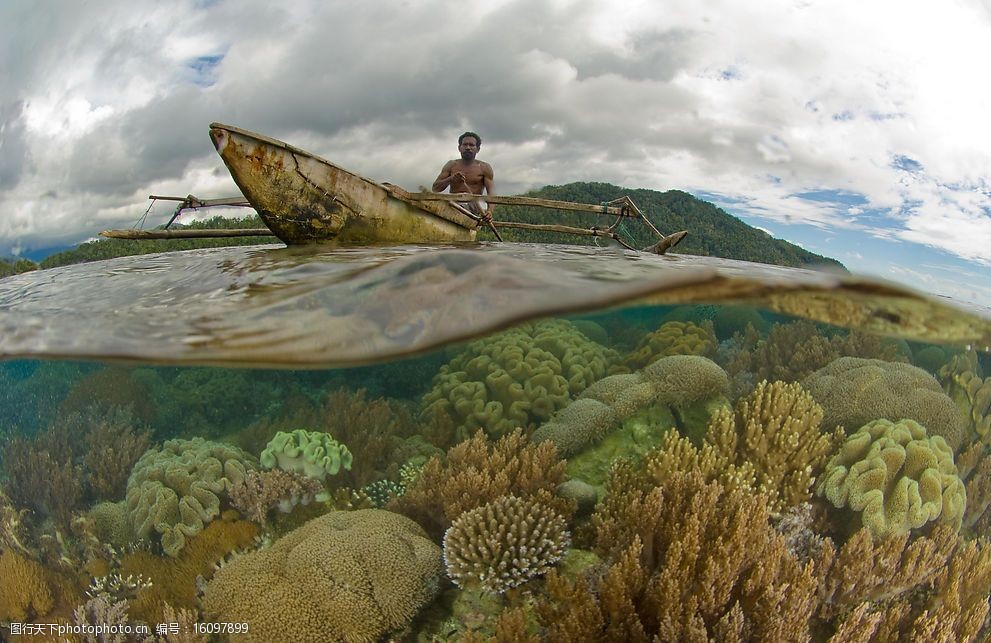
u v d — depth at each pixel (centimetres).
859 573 479
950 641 462
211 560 596
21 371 1374
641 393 804
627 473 619
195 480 680
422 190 434
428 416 959
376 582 490
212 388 1071
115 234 416
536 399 922
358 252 349
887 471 598
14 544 675
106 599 561
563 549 513
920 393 786
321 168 366
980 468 714
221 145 333
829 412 806
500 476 604
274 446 704
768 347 1144
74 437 958
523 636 404
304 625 468
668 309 1736
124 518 691
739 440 688
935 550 542
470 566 492
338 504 702
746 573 444
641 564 477
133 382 1136
